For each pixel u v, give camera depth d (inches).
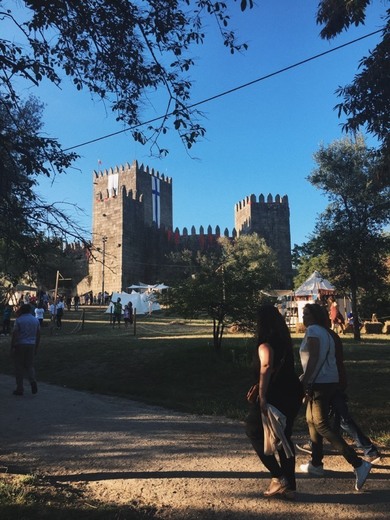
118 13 230.8
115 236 2844.5
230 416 304.8
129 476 192.7
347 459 173.3
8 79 244.4
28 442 246.5
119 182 3462.1
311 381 183.8
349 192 724.7
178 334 840.9
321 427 180.1
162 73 246.5
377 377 365.7
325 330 188.5
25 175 251.9
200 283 483.5
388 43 267.4
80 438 253.1
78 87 261.1
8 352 657.0
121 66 248.7
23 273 258.8
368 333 897.5
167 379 426.0
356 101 287.1
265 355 160.1
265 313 168.9
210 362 448.8
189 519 149.9
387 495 167.0
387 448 223.8
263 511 154.7
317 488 174.4
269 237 3115.2
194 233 3198.8
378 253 725.9
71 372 501.0
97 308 2020.2
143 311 1686.8
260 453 164.6
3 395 382.9
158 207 3577.8
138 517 150.7
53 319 1019.9
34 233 251.6
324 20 298.0
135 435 258.2
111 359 530.6
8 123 261.1
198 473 194.4
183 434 259.6
